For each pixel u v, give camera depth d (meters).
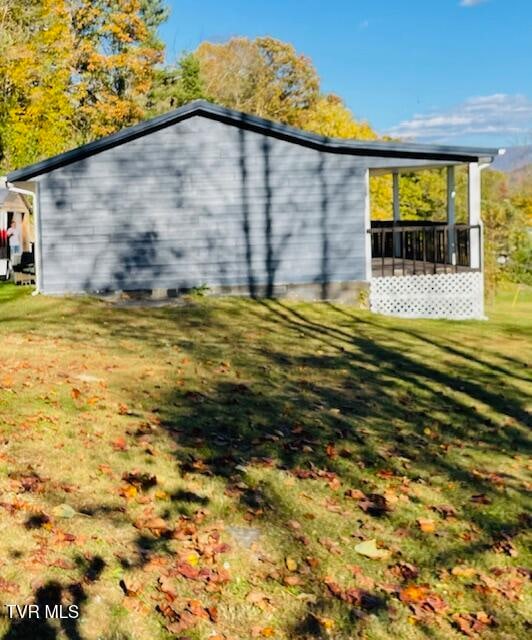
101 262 14.68
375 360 9.59
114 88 37.62
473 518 4.67
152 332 10.84
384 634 3.33
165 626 3.22
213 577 3.64
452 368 9.30
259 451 5.59
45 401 6.36
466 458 5.86
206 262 14.72
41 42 28.88
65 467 4.81
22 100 26.67
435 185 30.47
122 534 3.96
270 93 48.97
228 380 7.86
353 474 5.29
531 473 5.61
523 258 27.20
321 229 14.62
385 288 14.65
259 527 4.27
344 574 3.82
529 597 3.74
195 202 14.62
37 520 3.94
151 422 6.07
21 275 17.41
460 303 14.66
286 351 9.88
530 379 8.87
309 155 14.52
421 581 3.83
